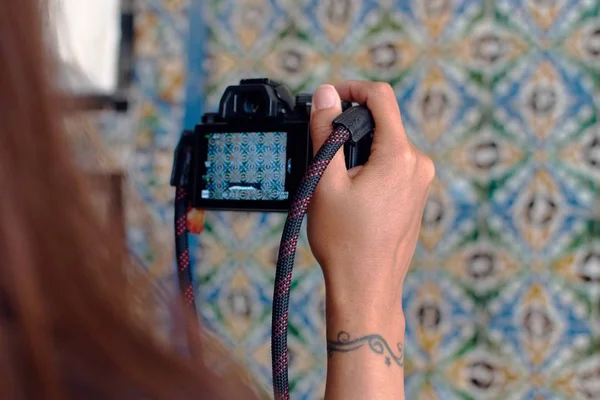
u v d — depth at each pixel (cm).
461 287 150
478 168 151
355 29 159
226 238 162
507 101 150
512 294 148
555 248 147
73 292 27
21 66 27
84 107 32
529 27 150
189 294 77
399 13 157
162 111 166
